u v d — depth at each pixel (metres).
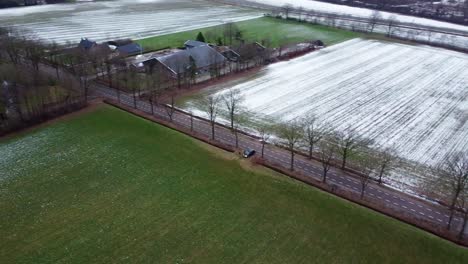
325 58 172.62
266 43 184.88
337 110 117.25
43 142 94.88
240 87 135.88
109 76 135.00
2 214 69.50
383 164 82.31
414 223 68.31
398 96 128.88
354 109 118.06
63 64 147.75
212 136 99.00
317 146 96.25
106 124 105.12
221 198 75.00
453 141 99.81
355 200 74.56
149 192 76.38
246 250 62.28
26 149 91.44
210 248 62.59
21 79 113.94
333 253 61.84
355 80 144.00
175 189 77.50
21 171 82.44
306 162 89.06
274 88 135.12
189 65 142.25
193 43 171.88
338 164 88.38
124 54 160.50
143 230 66.25
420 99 126.56
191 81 139.75
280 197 75.56
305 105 120.62
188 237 64.88
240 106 119.12
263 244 63.53
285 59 170.25
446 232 66.31
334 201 74.50
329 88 135.50
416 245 63.59
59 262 59.41
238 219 69.31
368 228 67.38
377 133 103.12
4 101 108.44
